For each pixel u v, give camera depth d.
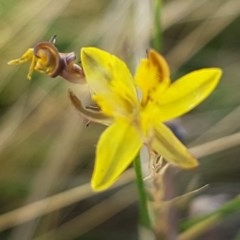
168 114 0.15
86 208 0.23
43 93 0.23
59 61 0.15
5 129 0.23
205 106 0.24
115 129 0.15
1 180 0.23
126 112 0.15
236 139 0.21
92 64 0.15
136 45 0.22
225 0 0.25
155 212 0.17
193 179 0.21
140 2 0.23
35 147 0.23
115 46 0.23
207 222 0.19
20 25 0.24
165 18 0.25
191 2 0.25
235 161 0.23
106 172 0.15
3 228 0.22
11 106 0.23
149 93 0.15
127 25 0.23
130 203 0.23
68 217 0.23
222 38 0.25
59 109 0.23
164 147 0.15
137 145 0.15
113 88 0.15
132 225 0.23
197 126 0.24
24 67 0.24
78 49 0.24
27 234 0.22
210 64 0.24
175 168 0.17
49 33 0.24
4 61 0.23
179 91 0.15
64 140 0.23
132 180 0.22
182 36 0.25
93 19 0.24
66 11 0.24
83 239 0.23
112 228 0.23
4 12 0.24
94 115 0.15
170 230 0.17
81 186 0.22
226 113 0.24
